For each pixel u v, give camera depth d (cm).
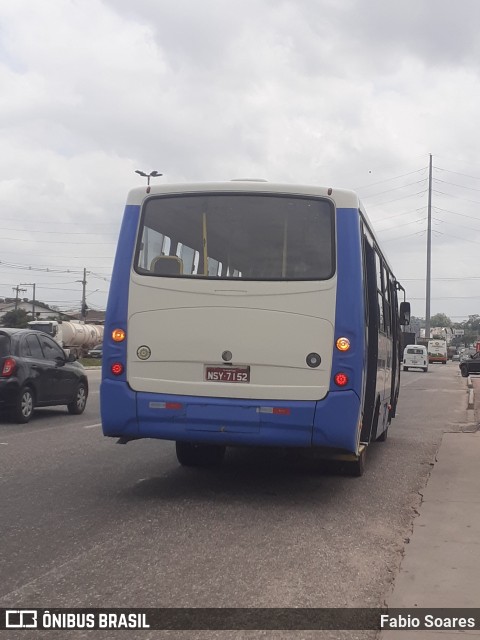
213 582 534
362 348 754
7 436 1270
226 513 742
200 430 756
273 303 755
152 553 601
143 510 746
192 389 759
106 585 526
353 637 445
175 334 766
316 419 738
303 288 755
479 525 715
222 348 757
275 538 654
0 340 1449
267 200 781
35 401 1495
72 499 792
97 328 6956
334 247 762
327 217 770
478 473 1008
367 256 886
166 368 766
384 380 1101
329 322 749
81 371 1698
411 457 1163
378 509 782
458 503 812
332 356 745
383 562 591
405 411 2078
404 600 506
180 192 796
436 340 8975
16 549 609
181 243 783
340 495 848
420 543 649
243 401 750
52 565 569
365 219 834
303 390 744
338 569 571
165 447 1174
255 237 773
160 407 761
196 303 766
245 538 651
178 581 536
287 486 888
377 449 1252
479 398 2589
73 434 1311
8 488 845
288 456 1105
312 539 654
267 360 751
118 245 798
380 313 1002
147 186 805
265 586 528
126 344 776
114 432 779
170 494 824
